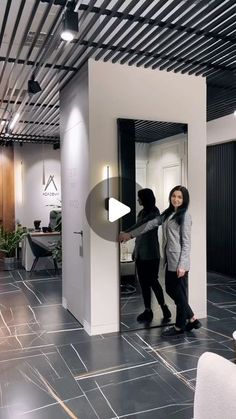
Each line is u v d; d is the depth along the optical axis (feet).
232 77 13.43
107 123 11.93
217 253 21.52
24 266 23.63
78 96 12.72
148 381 8.88
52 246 22.39
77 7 8.33
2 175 28.37
